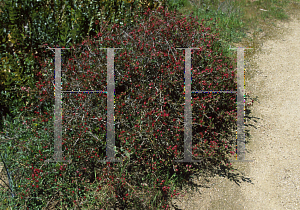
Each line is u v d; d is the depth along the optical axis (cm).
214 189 379
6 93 444
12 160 376
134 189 346
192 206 357
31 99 443
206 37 515
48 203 337
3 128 421
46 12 485
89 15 516
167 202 357
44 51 469
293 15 888
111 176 335
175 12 569
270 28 792
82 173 364
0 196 345
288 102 529
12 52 468
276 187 382
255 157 423
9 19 465
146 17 556
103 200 336
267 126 476
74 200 331
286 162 416
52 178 352
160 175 375
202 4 834
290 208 355
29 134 402
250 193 375
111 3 554
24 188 342
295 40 735
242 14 846
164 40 449
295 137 456
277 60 648
